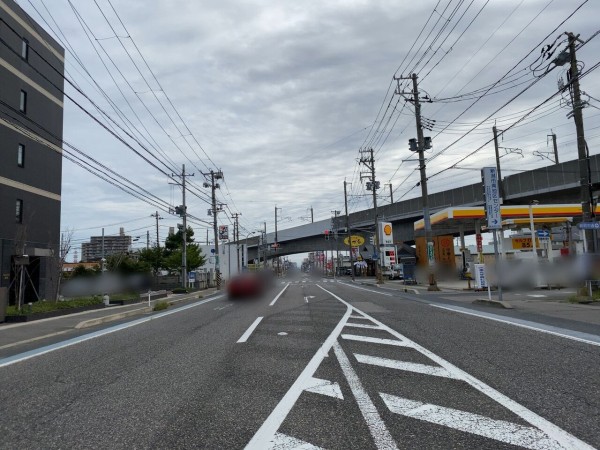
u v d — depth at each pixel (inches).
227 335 462.6
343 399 233.1
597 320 479.2
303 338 426.6
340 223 2834.6
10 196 1048.8
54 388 276.4
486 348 351.3
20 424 210.1
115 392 259.9
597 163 1334.9
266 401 232.5
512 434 180.1
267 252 3631.9
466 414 205.2
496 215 717.9
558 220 1299.2
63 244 1251.2
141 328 569.3
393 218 2214.6
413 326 485.1
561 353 323.9
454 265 1397.6
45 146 1179.9
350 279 2723.9
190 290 1665.8
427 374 278.7
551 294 851.4
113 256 1937.7
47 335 538.9
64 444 183.6
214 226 1924.2
